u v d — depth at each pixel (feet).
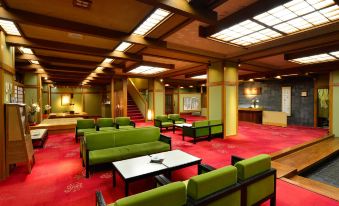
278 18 12.67
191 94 64.95
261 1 11.35
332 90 27.76
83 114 45.60
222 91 24.54
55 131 27.45
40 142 20.83
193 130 21.97
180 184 5.96
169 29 14.12
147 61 27.12
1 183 11.87
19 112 13.16
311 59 23.18
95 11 11.38
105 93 54.90
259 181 8.10
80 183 11.84
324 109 37.24
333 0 10.53
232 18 13.14
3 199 10.06
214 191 6.67
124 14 11.82
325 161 18.53
